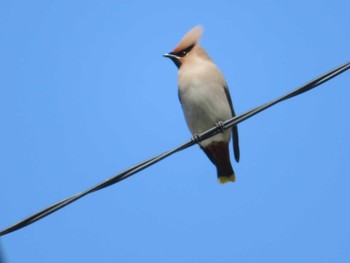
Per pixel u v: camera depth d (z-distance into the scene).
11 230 7.65
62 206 7.86
